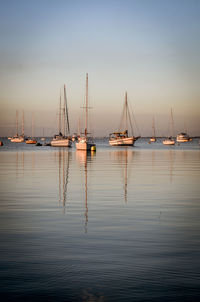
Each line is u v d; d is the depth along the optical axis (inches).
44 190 888.3
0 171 1387.8
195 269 358.6
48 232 494.6
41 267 363.3
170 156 2588.6
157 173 1312.7
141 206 687.1
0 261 379.9
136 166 1654.8
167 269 358.6
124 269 358.6
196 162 1943.9
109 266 366.3
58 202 727.1
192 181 1074.7
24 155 2721.5
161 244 439.8
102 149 4175.7
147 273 348.8
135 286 320.8
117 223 549.0
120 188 924.6
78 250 416.2
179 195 816.9
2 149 4160.9
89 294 305.7
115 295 304.2
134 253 405.7
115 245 435.2
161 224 543.2
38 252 408.5
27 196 800.3
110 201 740.0
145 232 496.4
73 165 1706.4
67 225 535.2
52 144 4753.9
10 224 540.4
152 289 314.8
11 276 341.4
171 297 300.5
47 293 307.6
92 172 1346.0
